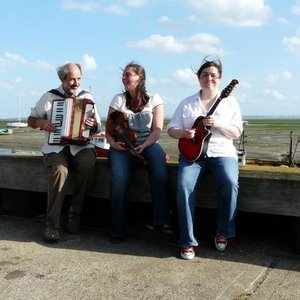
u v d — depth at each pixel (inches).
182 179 151.3
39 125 173.6
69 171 182.2
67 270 139.1
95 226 186.7
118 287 127.0
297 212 149.1
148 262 145.6
